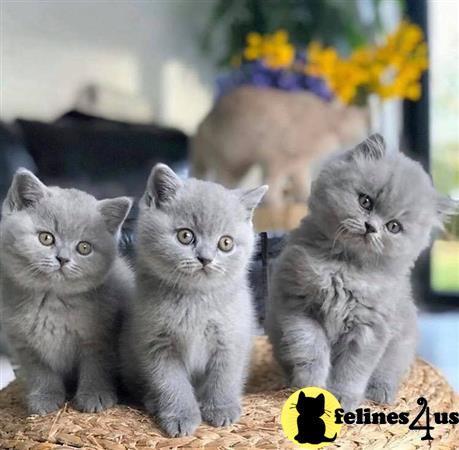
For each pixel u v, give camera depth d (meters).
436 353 1.12
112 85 1.40
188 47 1.47
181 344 0.54
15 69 1.32
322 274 0.58
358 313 0.58
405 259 0.58
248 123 1.02
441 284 1.40
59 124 1.15
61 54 1.35
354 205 0.56
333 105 1.09
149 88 1.44
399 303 0.60
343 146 1.02
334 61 1.14
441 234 0.62
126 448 0.49
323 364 0.58
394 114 1.43
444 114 1.43
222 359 0.54
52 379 0.57
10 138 1.06
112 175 1.11
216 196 0.53
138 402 0.57
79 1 1.36
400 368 0.62
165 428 0.51
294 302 0.60
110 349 0.57
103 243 0.55
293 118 1.03
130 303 0.56
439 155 1.43
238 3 1.41
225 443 0.50
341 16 1.37
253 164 1.02
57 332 0.56
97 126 1.18
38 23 1.33
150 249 0.52
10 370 0.91
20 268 0.54
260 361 0.69
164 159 1.17
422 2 1.42
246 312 0.55
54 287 0.54
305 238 0.60
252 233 0.55
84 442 0.50
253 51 1.18
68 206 0.55
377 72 1.16
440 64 1.43
